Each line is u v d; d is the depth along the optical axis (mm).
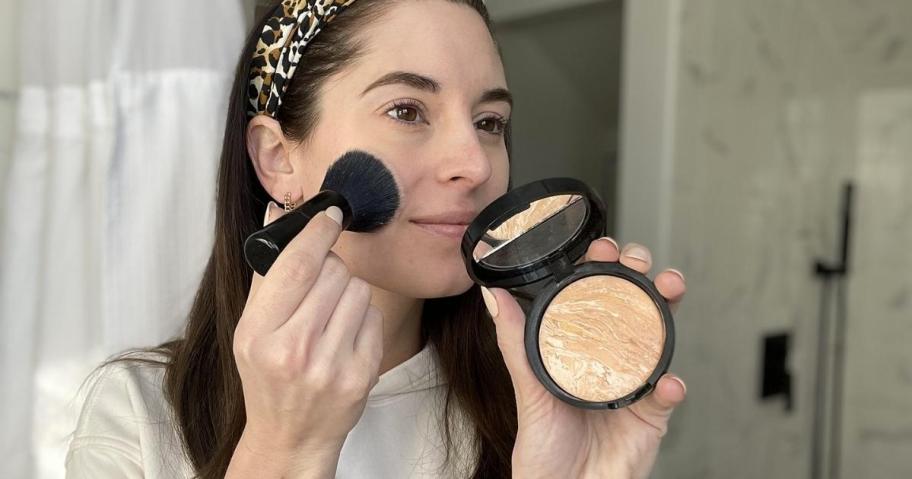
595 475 642
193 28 931
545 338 606
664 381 595
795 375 1843
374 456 706
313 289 490
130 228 908
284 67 687
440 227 634
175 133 923
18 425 949
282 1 710
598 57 1870
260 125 724
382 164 589
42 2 932
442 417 761
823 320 1928
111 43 906
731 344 1630
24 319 944
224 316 736
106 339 902
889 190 1913
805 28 1741
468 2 678
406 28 626
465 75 634
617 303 617
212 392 729
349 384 489
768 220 1709
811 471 1950
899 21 1877
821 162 1857
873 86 1922
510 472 770
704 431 1575
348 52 636
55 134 932
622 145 1521
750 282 1672
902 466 1928
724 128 1545
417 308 765
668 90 1415
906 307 1898
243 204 757
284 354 465
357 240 623
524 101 1983
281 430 491
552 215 616
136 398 688
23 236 940
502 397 806
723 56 1522
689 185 1468
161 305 918
